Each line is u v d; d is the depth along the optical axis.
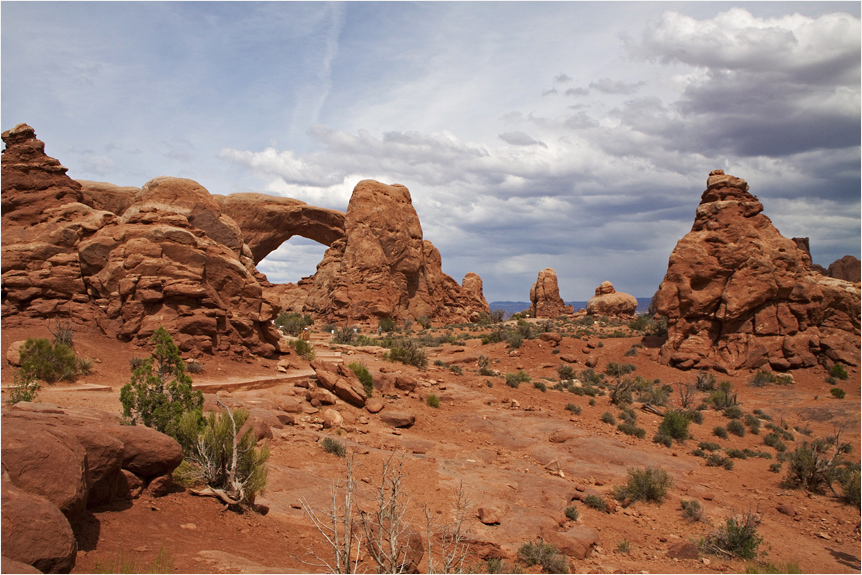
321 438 16.72
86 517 7.27
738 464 21.77
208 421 10.43
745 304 41.12
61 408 9.30
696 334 42.47
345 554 6.30
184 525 8.10
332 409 20.48
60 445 6.73
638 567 11.49
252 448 10.17
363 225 68.19
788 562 12.63
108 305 23.52
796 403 33.31
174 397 11.12
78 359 19.38
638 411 28.39
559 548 11.74
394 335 55.41
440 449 18.77
